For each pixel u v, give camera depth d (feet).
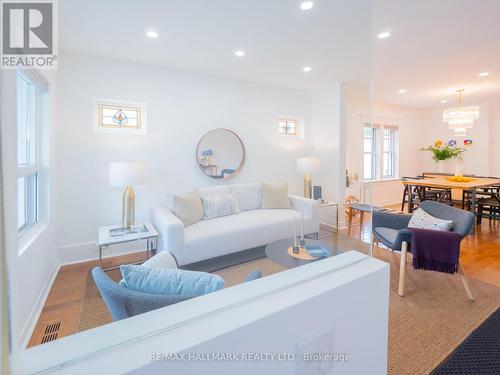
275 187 9.73
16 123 1.47
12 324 1.33
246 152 11.33
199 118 9.73
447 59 10.66
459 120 15.33
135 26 5.49
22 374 1.31
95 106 6.44
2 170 1.30
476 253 10.59
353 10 5.98
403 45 9.30
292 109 12.32
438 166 21.56
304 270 2.52
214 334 1.61
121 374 1.34
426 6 6.91
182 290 2.70
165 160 8.70
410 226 8.64
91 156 6.26
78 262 5.08
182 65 8.55
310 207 8.66
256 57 8.29
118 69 7.03
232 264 5.46
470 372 4.84
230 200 8.54
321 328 2.12
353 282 2.34
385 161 20.30
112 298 2.56
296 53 7.98
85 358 1.42
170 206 7.82
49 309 3.01
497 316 6.48
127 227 6.13
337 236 6.90
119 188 6.42
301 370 1.99
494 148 19.42
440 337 5.76
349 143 15.08
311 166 12.41
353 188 13.48
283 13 5.99
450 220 8.06
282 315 1.88
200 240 6.16
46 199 4.24
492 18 7.52
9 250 1.34
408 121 21.54
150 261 4.10
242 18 6.00
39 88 4.01
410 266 9.20
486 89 15.43
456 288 7.85
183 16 5.65
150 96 8.11
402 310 6.77
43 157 4.29
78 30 5.17
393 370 4.88
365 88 12.03
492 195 15.01
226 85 10.48
